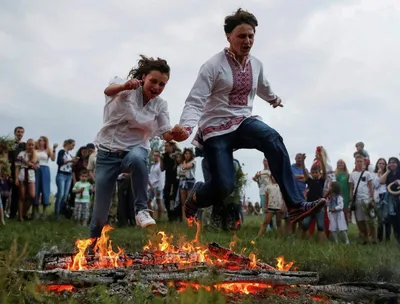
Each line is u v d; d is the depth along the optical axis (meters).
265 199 11.77
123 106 5.91
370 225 11.18
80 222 13.05
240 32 5.67
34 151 13.59
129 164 5.80
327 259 6.98
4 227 11.16
